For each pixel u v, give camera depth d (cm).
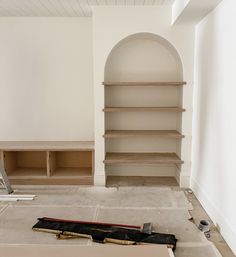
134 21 372
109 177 441
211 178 306
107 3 357
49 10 385
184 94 386
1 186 391
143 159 398
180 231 271
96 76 385
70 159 445
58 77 429
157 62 422
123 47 419
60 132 441
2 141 437
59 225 274
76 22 416
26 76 429
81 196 361
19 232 267
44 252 161
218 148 285
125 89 429
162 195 366
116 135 393
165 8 369
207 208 315
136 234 256
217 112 288
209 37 314
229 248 247
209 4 284
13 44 421
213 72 300
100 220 291
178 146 418
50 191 379
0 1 347
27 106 436
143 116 436
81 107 435
